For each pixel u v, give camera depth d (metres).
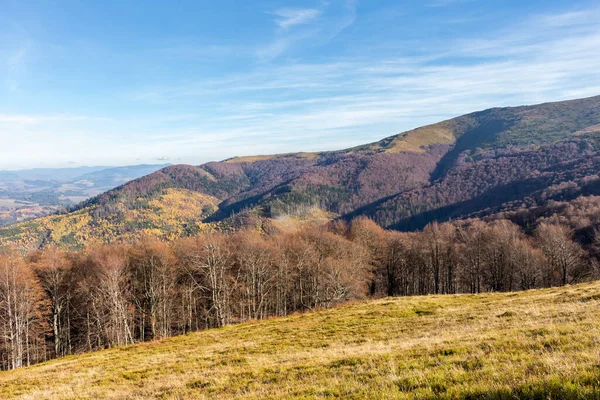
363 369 12.25
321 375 12.55
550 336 12.51
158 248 61.75
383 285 86.25
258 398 10.43
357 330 26.28
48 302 54.00
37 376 23.66
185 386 14.84
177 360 23.12
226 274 65.19
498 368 9.25
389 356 13.55
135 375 19.67
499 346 12.33
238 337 31.28
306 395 9.84
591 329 12.92
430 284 86.12
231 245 73.19
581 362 8.41
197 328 60.91
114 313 51.00
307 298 70.31
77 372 23.53
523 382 7.45
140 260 62.12
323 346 22.16
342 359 14.70
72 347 60.31
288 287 68.81
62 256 63.31
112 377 19.83
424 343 15.97
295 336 27.48
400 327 25.00
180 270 64.62
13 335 45.50
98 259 58.69
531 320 18.72
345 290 60.12
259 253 65.44
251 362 19.02
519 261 67.81
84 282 56.31
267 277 67.31
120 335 52.06
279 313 65.00
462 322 22.86
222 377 15.08
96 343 59.66
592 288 28.88
